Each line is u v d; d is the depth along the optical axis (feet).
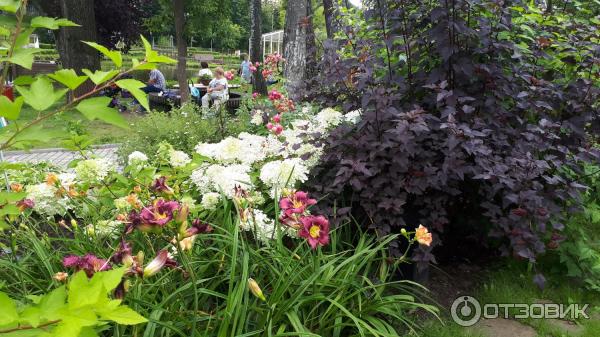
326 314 7.80
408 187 10.60
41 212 9.61
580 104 12.52
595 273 12.29
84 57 47.67
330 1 32.37
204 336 6.72
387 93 11.46
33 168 13.67
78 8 46.80
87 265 5.50
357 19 15.84
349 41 14.57
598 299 11.74
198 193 11.09
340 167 11.19
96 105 3.94
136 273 5.63
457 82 12.01
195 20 55.11
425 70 12.80
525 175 10.76
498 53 12.18
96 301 3.04
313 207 10.75
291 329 7.52
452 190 11.14
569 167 12.96
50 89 4.03
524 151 11.48
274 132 13.25
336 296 8.21
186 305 7.67
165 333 6.94
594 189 14.38
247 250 7.79
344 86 13.37
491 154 11.27
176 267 6.76
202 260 8.38
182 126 19.75
